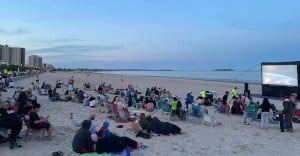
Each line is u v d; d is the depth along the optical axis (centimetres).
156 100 2156
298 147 1119
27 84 4622
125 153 947
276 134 1348
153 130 1280
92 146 963
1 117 985
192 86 5191
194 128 1463
